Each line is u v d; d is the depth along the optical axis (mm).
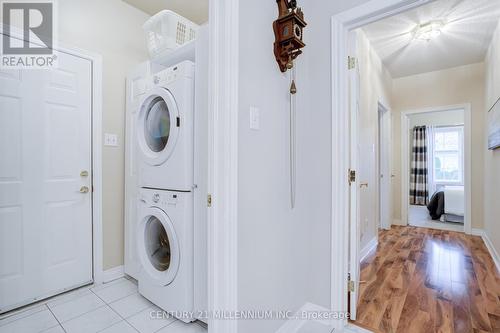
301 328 1560
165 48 1923
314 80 1670
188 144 1545
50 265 1897
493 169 2842
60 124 1959
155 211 1676
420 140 6355
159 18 1960
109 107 2234
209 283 1165
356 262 1656
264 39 1312
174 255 1562
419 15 2420
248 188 1205
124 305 1797
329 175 1604
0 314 1676
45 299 1866
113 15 2260
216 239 1134
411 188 6465
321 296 1636
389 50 3150
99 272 2137
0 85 1699
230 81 1108
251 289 1223
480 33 2750
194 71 1572
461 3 2234
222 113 1119
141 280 1842
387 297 1898
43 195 1870
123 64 2326
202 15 2545
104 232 2186
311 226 1685
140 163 1861
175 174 1581
